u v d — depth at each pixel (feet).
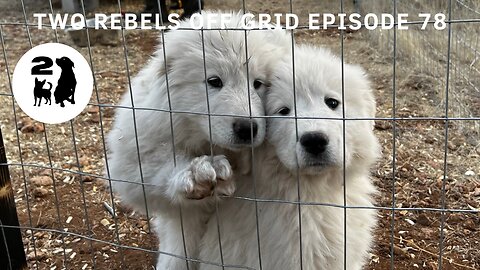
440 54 4.29
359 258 1.93
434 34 4.37
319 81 1.71
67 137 3.77
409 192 3.03
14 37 5.90
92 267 2.53
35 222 2.86
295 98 1.63
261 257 1.80
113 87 4.58
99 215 2.92
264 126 1.72
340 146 1.67
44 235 2.74
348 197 1.86
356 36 5.33
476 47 3.95
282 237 1.76
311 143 1.61
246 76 1.76
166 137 1.78
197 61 1.79
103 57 5.28
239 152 1.79
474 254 2.55
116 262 2.56
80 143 3.70
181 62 1.81
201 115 1.75
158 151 1.78
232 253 1.85
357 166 1.82
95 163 3.46
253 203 1.80
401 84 4.36
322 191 1.77
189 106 1.78
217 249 1.89
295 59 1.78
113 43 5.58
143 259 2.58
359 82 1.82
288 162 1.67
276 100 1.73
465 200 2.95
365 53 4.99
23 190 3.15
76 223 2.86
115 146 1.87
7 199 2.01
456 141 3.55
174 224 1.97
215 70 1.77
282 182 1.75
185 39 1.83
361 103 1.81
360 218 1.91
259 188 1.80
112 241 2.72
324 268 1.78
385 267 2.49
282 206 1.76
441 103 3.94
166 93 1.81
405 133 3.65
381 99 4.15
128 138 1.82
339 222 1.80
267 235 1.78
